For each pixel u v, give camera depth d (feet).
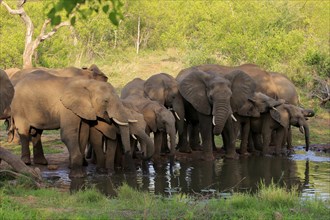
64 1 21.40
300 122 65.67
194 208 33.22
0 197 33.06
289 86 74.02
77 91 48.39
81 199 36.04
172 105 63.87
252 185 46.19
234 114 62.95
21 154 54.08
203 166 55.26
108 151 50.72
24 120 50.88
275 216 31.94
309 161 59.47
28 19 100.83
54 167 50.85
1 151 42.70
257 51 102.17
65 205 33.96
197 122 65.21
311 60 100.58
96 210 32.73
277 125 64.64
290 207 35.06
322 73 99.45
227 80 60.80
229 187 45.27
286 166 56.08
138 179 47.70
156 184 45.78
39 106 49.96
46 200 35.37
